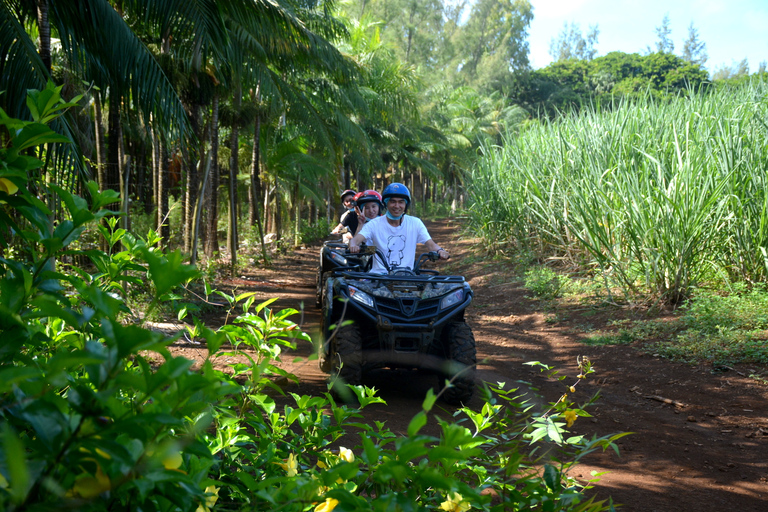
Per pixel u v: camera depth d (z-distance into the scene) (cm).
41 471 64
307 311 863
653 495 302
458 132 4475
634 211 780
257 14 879
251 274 1316
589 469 335
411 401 461
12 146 102
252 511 118
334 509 91
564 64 7450
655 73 6719
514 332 766
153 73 646
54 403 68
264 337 170
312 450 174
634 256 822
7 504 58
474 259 1370
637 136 907
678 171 743
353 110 1736
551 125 1215
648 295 777
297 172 1677
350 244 530
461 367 438
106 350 70
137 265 145
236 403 165
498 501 175
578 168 992
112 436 79
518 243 1215
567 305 849
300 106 1352
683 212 734
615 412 451
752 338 581
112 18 605
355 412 175
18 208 102
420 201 5400
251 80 1117
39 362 117
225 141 1959
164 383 69
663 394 491
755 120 793
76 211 104
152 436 77
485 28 6312
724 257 757
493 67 6088
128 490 83
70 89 791
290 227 2370
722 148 747
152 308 76
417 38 4853
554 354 646
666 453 365
